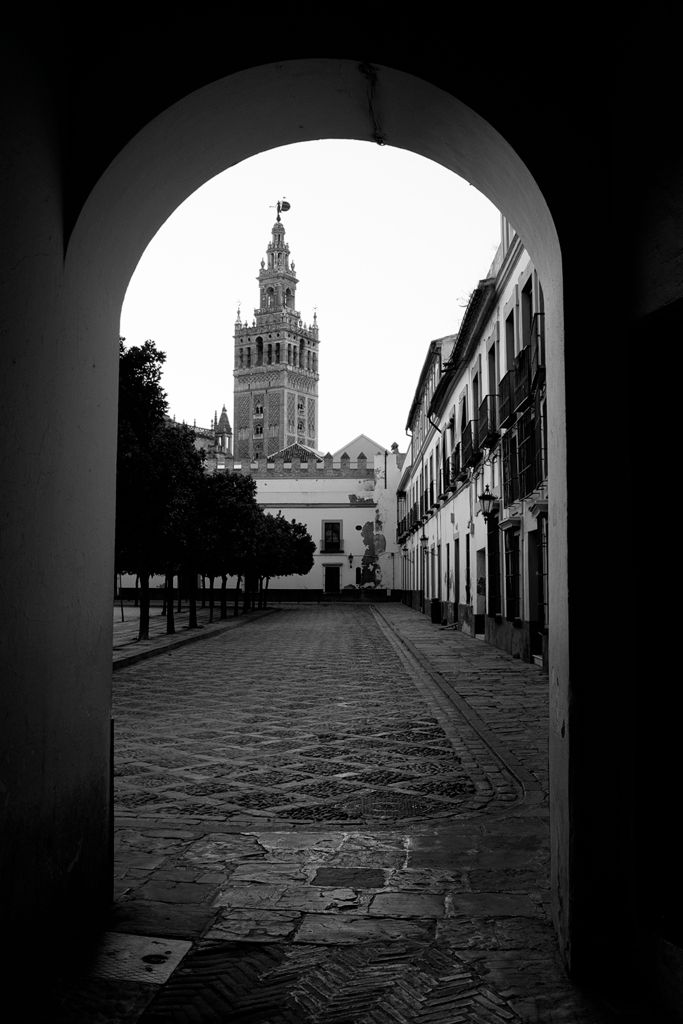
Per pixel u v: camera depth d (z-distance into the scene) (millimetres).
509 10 3566
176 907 3904
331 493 56906
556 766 3533
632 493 3281
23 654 2938
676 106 2916
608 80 3473
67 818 3369
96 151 3412
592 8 3520
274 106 3957
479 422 19172
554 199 3453
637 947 3133
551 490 3650
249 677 14086
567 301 3406
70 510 3398
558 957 3379
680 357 3199
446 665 14836
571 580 3301
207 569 28516
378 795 6230
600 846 3227
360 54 3537
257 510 36750
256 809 5844
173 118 3594
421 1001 3014
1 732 2771
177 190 4230
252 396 116500
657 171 3059
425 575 36625
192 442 21766
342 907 3906
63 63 3350
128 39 3514
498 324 16938
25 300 2953
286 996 3047
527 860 4621
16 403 2875
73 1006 2963
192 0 3557
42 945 3125
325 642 21938
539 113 3502
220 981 3162
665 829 3111
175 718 9836
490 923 3717
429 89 3629
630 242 3287
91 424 3654
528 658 15055
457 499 25109
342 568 56312
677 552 3184
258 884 4227
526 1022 2869
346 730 9016
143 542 17641
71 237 3346
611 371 3387
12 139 2838
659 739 3154
